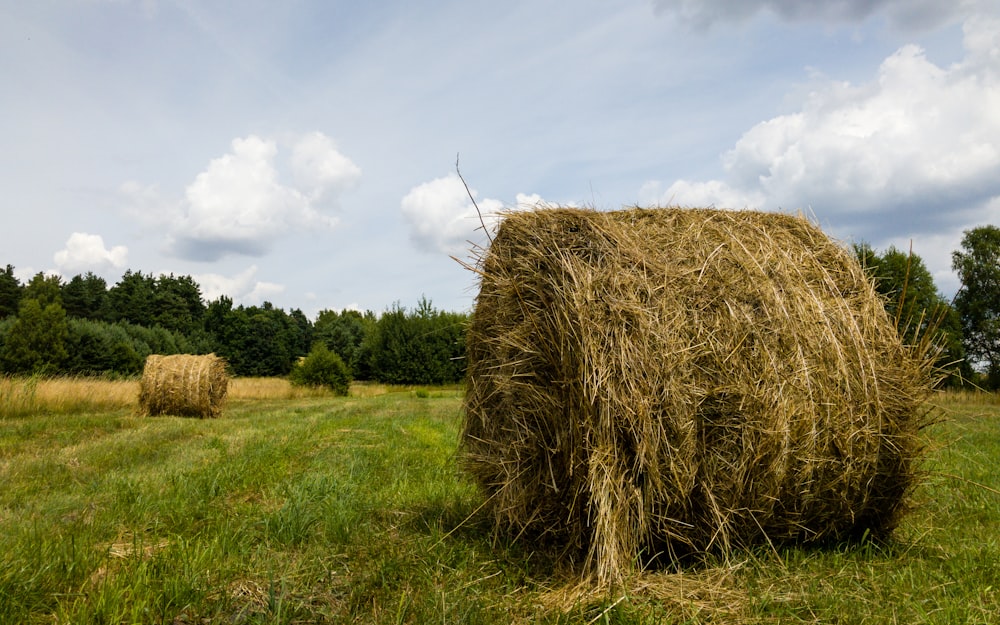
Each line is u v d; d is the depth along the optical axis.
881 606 3.10
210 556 3.66
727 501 3.76
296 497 4.96
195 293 74.81
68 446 8.84
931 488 5.21
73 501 5.20
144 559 3.62
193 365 15.39
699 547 3.83
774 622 2.93
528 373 4.03
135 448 8.41
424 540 4.16
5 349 30.98
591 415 3.53
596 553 3.55
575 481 3.66
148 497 5.14
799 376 3.79
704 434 3.68
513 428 4.22
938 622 2.86
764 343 3.80
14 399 13.53
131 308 64.19
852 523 4.12
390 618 2.94
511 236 4.45
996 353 28.22
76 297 62.19
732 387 3.68
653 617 2.85
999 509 4.74
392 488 5.91
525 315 4.02
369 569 3.59
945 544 4.07
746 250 4.16
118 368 34.91
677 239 4.12
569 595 3.34
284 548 4.07
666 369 3.58
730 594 3.30
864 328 4.13
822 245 4.55
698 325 3.73
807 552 4.04
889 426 3.98
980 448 7.61
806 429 3.76
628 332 3.62
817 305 4.03
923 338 4.26
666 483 3.62
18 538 3.92
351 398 26.75
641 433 3.53
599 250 3.85
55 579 3.27
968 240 30.02
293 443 9.03
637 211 4.42
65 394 15.22
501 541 4.25
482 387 4.65
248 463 7.04
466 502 5.34
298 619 2.94
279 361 56.50
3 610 2.85
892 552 4.05
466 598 3.21
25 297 52.72
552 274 3.89
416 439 9.84
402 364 37.19
